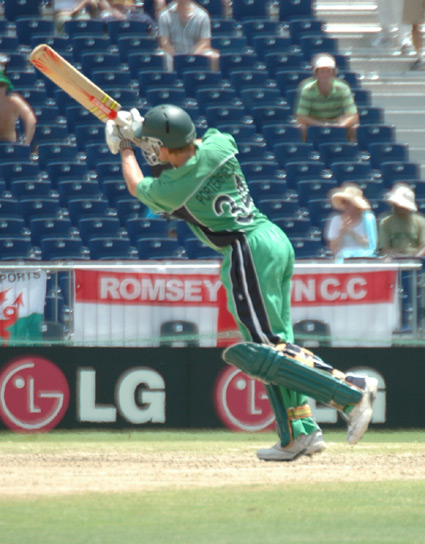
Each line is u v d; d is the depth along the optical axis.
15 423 32.72
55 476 20.58
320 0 69.38
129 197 50.78
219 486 19.05
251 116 57.34
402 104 64.50
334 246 41.62
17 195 49.84
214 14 63.47
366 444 29.00
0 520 15.51
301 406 21.36
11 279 33.25
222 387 33.31
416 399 33.62
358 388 20.36
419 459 23.98
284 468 22.09
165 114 20.06
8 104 52.22
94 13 62.47
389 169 54.12
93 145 52.84
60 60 21.31
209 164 19.98
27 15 61.31
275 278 20.27
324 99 54.84
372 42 68.06
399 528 14.98
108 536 14.30
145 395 33.22
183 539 14.09
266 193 51.16
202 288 33.53
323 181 51.69
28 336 33.25
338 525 15.20
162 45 59.62
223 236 20.30
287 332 20.84
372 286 33.66
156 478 20.30
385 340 33.66
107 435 32.03
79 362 33.00
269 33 62.81
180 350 33.31
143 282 33.53
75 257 44.53
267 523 15.35
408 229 42.22
